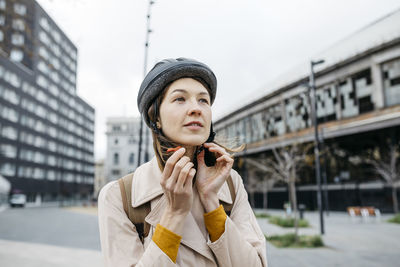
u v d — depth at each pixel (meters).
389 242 9.13
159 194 0.89
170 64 0.85
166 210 0.79
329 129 23.61
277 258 6.90
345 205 24.30
